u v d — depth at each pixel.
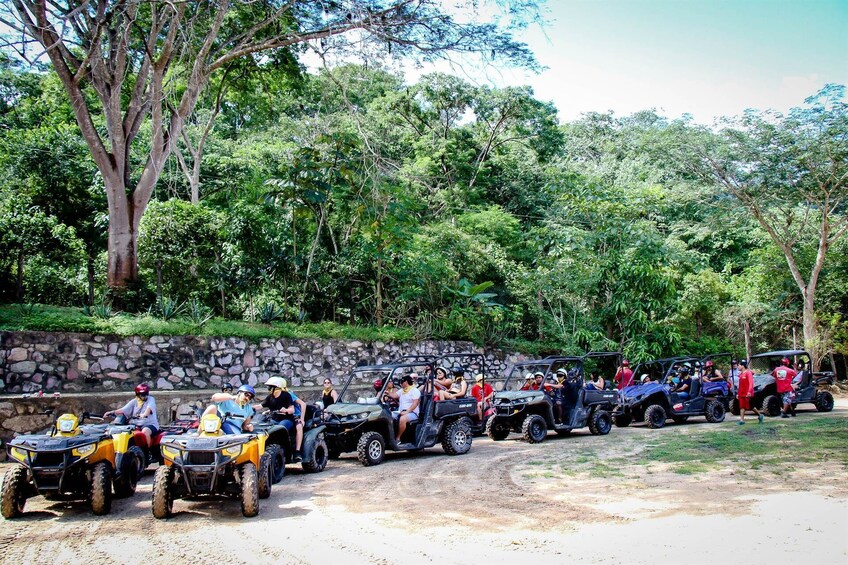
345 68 17.67
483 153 35.31
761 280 30.09
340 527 6.76
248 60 20.39
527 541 6.14
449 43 15.08
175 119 15.97
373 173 17.42
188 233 15.83
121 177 15.47
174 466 7.38
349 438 11.21
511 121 34.72
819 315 28.59
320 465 10.39
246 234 16.59
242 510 7.26
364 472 10.24
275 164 20.53
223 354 14.98
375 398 11.66
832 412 18.56
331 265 18.42
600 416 14.91
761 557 5.53
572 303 23.14
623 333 23.08
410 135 34.19
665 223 35.88
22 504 7.40
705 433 14.25
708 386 17.14
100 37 14.12
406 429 11.91
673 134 29.17
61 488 7.28
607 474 9.63
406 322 19.58
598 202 24.14
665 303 23.22
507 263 23.45
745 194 28.42
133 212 15.66
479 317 20.64
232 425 8.12
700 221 35.41
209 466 7.17
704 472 9.55
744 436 13.33
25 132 18.12
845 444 11.78
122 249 15.45
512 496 8.23
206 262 16.23
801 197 27.97
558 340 23.05
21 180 17.11
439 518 7.10
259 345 15.62
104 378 13.30
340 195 17.91
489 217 26.73
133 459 8.57
